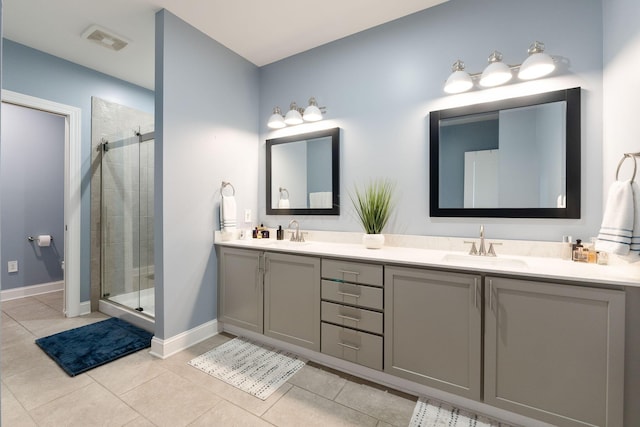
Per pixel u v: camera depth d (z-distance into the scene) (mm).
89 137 3166
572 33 1850
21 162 3588
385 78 2441
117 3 2207
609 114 1705
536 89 1935
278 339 2305
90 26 2479
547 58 1750
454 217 2174
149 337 2520
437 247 2199
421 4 2229
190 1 2184
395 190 2385
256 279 2414
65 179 3043
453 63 2188
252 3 2201
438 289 1713
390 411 1695
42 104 2838
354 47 2578
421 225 2291
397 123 2387
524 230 1975
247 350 2344
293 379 1978
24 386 1880
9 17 2365
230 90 2803
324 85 2732
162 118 2242
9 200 3504
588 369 1403
